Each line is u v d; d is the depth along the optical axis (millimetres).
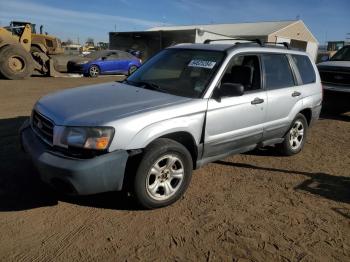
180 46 5500
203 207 4258
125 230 3678
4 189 4320
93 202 4172
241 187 4895
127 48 38562
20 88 12953
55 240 3439
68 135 3605
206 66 4758
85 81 16703
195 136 4316
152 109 3947
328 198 4727
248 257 3389
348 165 6047
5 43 15703
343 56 10773
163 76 5008
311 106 6250
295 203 4527
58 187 3672
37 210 3928
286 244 3629
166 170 4074
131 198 4160
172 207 4203
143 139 3770
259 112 5125
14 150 5594
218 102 4508
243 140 5031
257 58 5270
